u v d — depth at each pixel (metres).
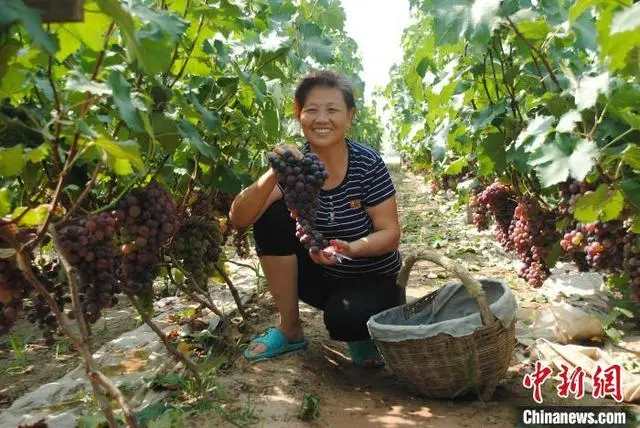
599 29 2.10
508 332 3.15
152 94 2.85
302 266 3.81
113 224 2.55
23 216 2.18
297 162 3.03
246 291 5.21
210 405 3.03
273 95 4.20
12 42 1.78
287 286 3.74
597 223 3.31
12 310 2.43
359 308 3.52
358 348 3.73
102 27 2.06
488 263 6.71
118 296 5.62
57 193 2.11
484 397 3.19
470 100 4.83
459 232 8.55
